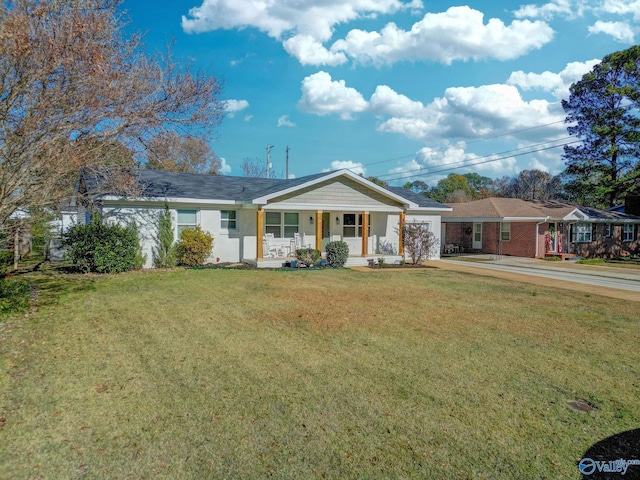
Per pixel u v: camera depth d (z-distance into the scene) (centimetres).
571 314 838
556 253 2366
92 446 335
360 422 380
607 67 2730
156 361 530
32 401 411
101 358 537
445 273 1510
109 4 1130
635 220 2802
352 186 1739
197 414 391
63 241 1318
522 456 330
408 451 335
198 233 1520
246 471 306
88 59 1004
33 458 318
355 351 580
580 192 3155
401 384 467
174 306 847
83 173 1414
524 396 442
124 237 1348
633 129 2720
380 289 1107
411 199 2152
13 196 1006
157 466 311
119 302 877
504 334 678
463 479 300
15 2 902
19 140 924
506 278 1402
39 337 618
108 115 1167
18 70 912
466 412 403
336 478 299
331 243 1659
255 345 601
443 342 627
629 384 479
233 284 1134
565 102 2978
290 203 1614
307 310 831
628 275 1596
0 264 1302
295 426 371
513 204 2655
